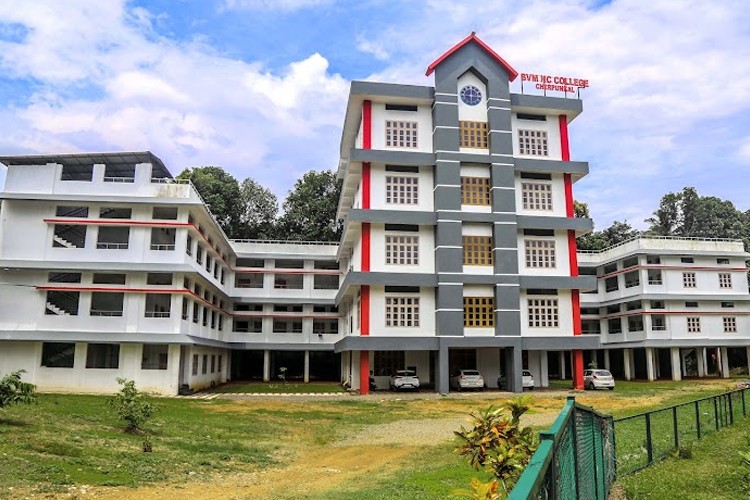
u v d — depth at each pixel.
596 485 7.76
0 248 29.69
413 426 19.39
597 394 30.44
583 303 50.44
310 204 54.56
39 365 29.41
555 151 33.91
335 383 42.25
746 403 21.77
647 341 44.22
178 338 29.27
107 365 29.66
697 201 61.56
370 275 30.42
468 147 32.59
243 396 29.88
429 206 31.95
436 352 31.16
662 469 10.79
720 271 46.31
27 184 30.17
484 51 33.28
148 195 30.48
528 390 32.91
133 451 12.80
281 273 44.81
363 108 32.22
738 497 8.75
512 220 31.81
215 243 38.53
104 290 29.67
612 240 63.62
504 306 31.02
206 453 13.61
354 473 12.21
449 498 9.27
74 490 9.39
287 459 13.80
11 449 11.34
